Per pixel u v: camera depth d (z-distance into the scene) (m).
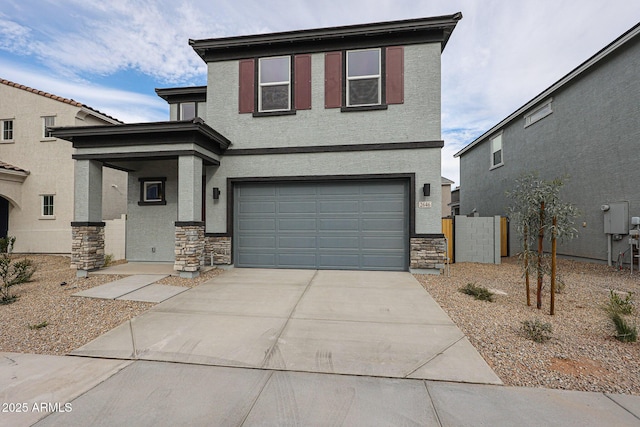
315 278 7.17
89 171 7.59
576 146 9.88
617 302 4.52
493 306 5.07
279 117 8.40
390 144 7.89
